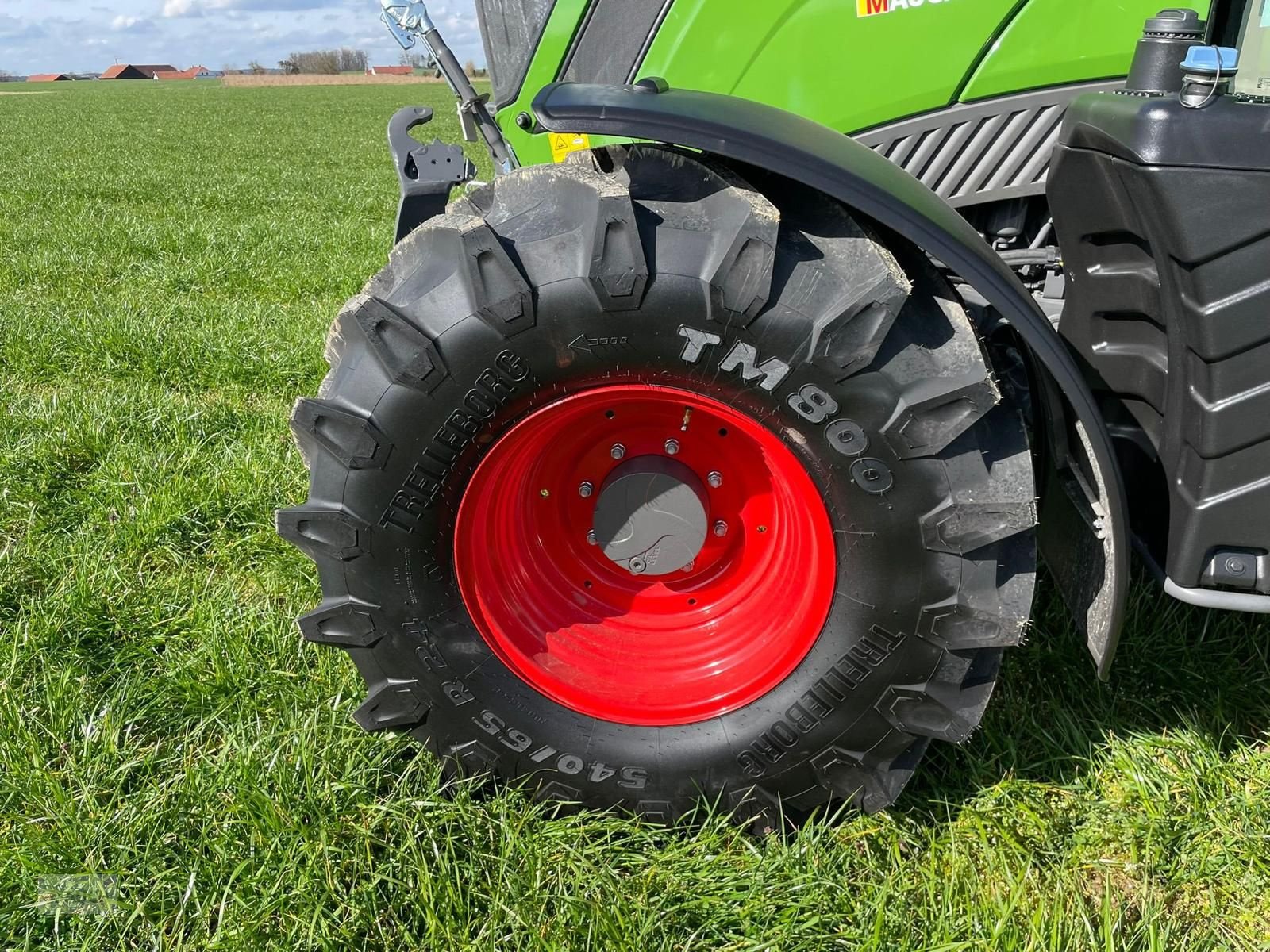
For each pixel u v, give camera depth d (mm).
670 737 2021
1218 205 1633
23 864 1915
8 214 10828
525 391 1783
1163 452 1897
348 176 16297
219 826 2016
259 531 3252
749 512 2080
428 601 1939
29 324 5355
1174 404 1838
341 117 34000
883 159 1843
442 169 2293
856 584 1852
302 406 1792
